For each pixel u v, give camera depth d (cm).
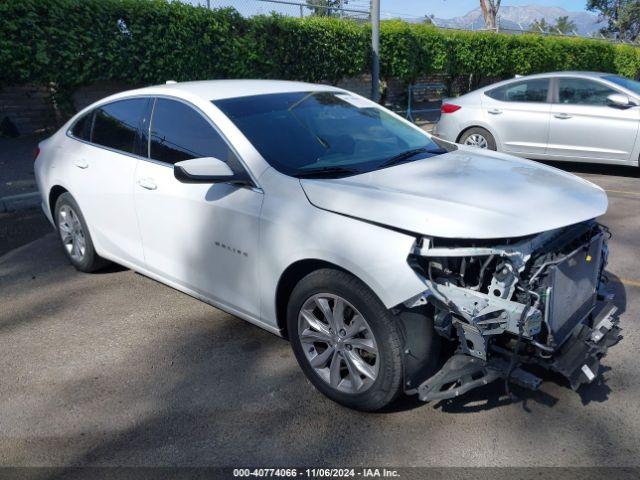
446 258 270
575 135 829
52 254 546
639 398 302
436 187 300
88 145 449
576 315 294
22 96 1048
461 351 274
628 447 266
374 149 367
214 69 1126
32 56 937
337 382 298
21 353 362
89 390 321
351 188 295
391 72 1422
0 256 543
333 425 288
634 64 2156
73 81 994
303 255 288
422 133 423
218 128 346
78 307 427
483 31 1698
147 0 1023
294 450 270
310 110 383
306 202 297
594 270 308
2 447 275
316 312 307
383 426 285
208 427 288
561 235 285
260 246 312
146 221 388
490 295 260
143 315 412
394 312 264
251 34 1149
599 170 905
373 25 1066
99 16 977
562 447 267
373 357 288
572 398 303
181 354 358
